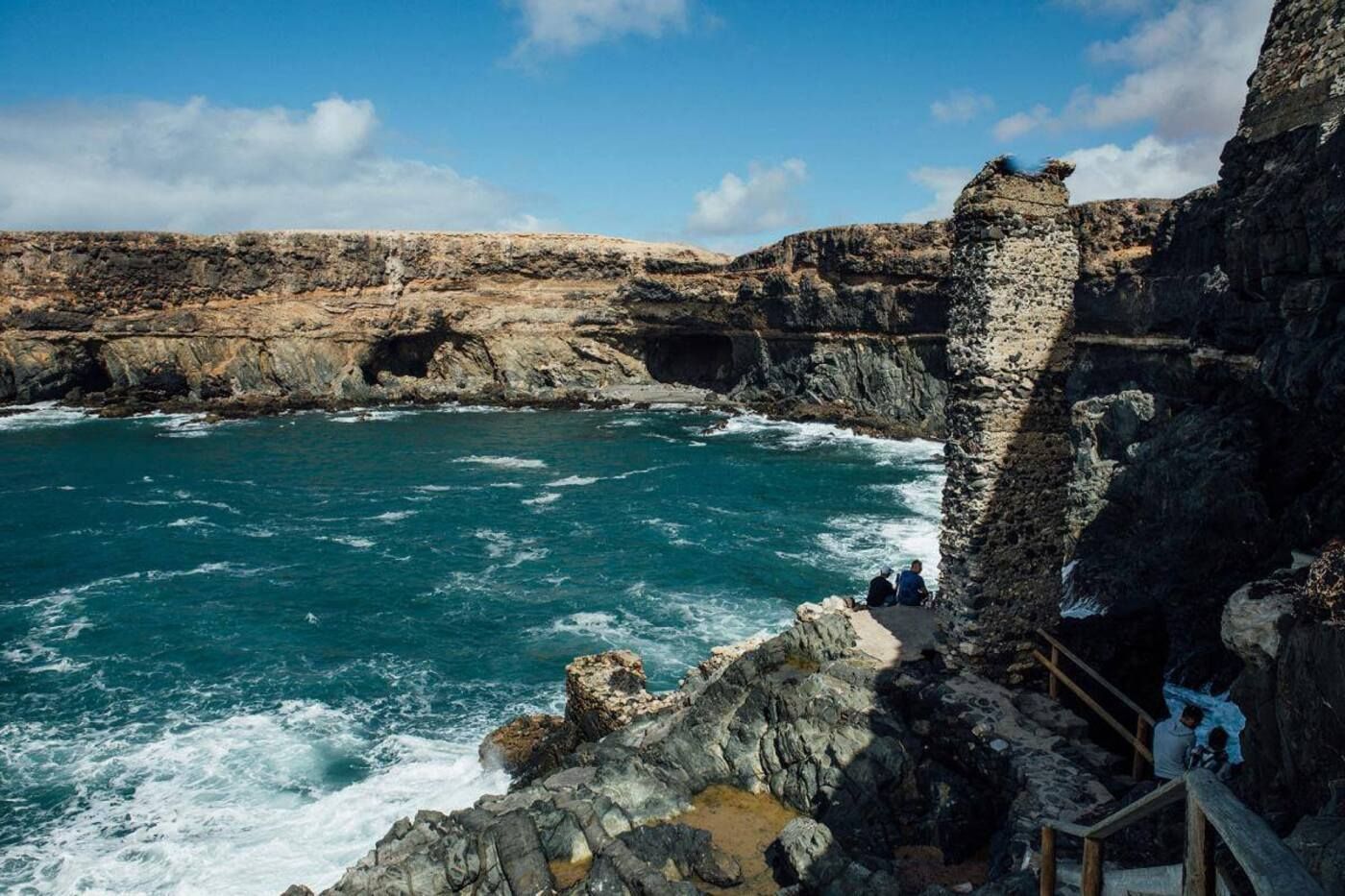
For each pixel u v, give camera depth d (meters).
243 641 32.09
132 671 29.55
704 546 43.44
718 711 18.44
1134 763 14.52
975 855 14.86
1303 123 25.16
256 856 19.75
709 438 77.25
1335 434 26.11
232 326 97.12
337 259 102.88
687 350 112.12
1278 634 12.06
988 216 17.06
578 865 14.97
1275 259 26.52
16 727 25.66
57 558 42.25
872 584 22.64
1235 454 29.14
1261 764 12.20
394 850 15.47
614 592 37.06
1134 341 53.22
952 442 18.09
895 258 77.25
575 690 23.05
